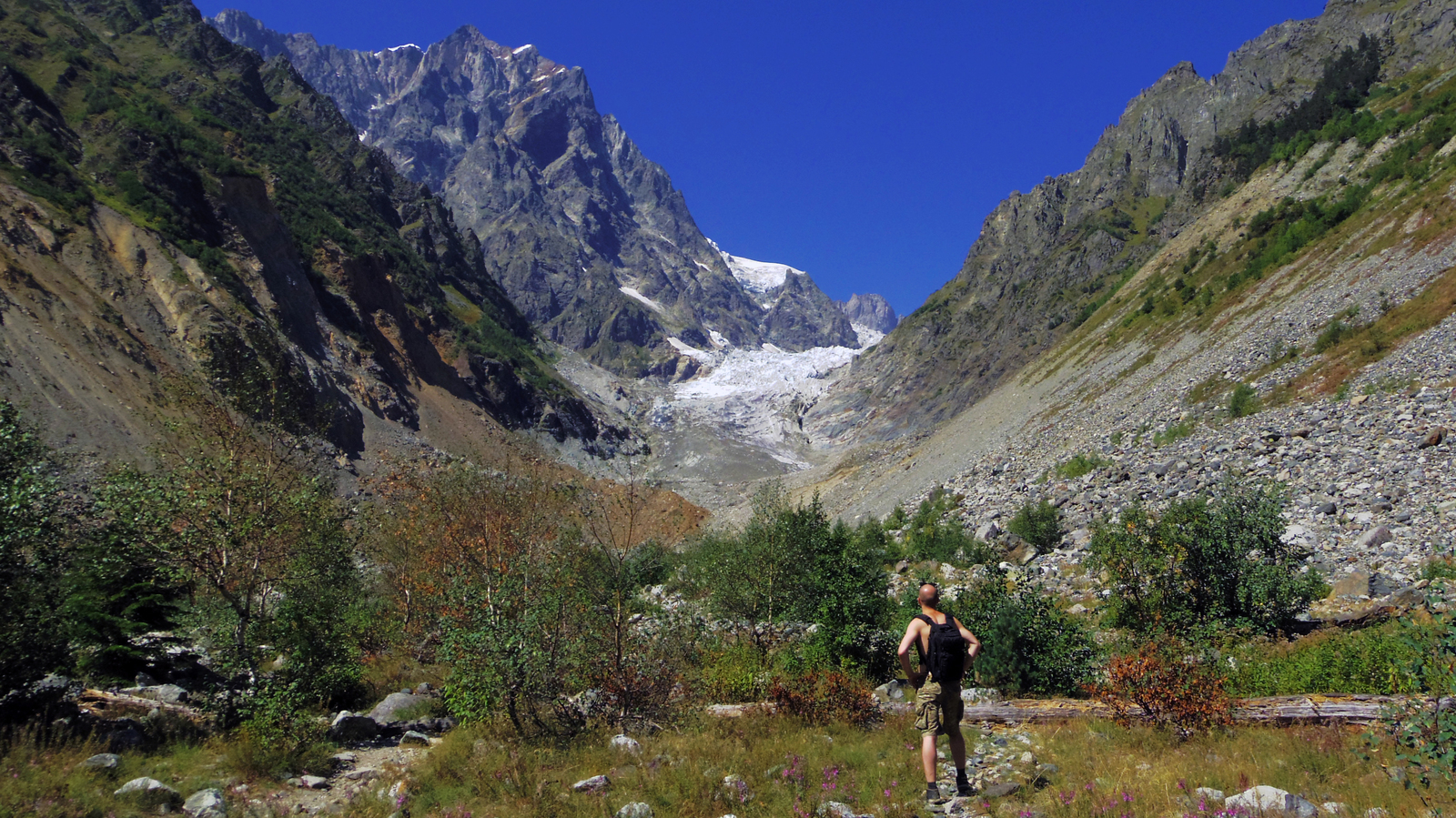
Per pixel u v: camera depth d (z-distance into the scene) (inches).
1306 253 2297.0
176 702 529.7
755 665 565.9
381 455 2955.2
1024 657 478.3
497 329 7460.6
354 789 382.6
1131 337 3078.2
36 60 3946.9
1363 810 250.1
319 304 4261.8
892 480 3078.2
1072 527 1068.5
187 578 489.4
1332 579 629.9
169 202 3452.3
